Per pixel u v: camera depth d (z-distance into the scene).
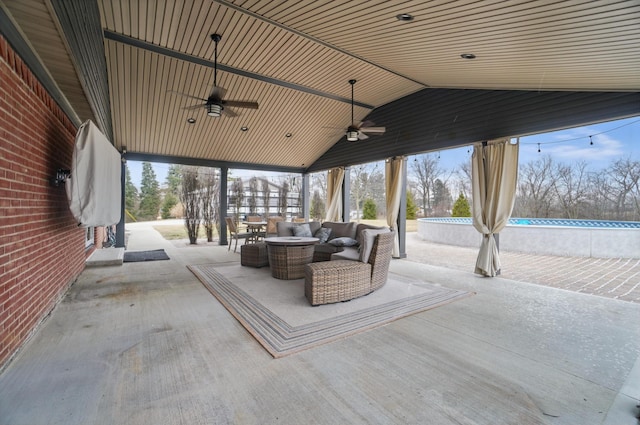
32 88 2.60
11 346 2.16
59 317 2.99
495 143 4.87
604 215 11.67
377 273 3.88
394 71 5.13
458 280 4.66
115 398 1.74
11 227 2.19
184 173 9.56
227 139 7.80
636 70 3.11
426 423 1.56
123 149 7.40
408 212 15.90
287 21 3.61
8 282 2.13
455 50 3.59
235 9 3.45
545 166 12.97
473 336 2.63
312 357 2.23
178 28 3.91
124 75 5.07
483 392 1.83
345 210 8.50
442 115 5.69
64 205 3.67
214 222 10.04
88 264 5.41
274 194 12.41
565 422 1.57
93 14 3.07
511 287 4.25
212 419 1.58
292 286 4.18
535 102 4.40
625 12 2.20
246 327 2.76
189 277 4.72
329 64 4.95
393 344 2.46
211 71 5.14
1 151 2.05
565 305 3.49
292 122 7.37
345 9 3.04
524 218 12.79
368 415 1.61
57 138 3.37
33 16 1.94
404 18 3.00
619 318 3.08
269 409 1.66
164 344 2.43
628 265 5.90
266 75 5.34
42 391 1.80
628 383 1.94
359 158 7.81
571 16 2.38
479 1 2.45
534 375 2.02
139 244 8.94
